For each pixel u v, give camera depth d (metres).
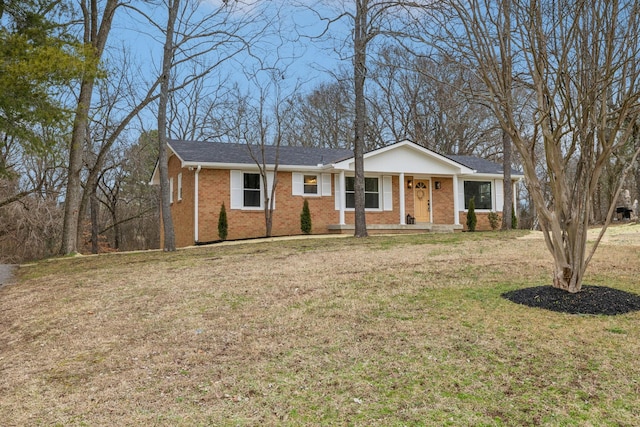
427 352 3.86
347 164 17.12
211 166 15.97
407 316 4.88
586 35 4.59
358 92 14.41
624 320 4.36
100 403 3.27
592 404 2.89
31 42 9.95
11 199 18.58
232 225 16.47
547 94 4.79
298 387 3.34
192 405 3.15
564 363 3.50
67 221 14.20
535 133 5.01
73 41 11.36
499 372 3.41
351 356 3.86
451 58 5.21
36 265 12.23
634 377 3.21
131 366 3.97
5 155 15.98
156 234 29.95
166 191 13.80
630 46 4.39
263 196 17.09
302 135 31.84
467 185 20.52
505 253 9.27
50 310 6.29
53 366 4.11
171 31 14.31
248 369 3.73
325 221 17.89
